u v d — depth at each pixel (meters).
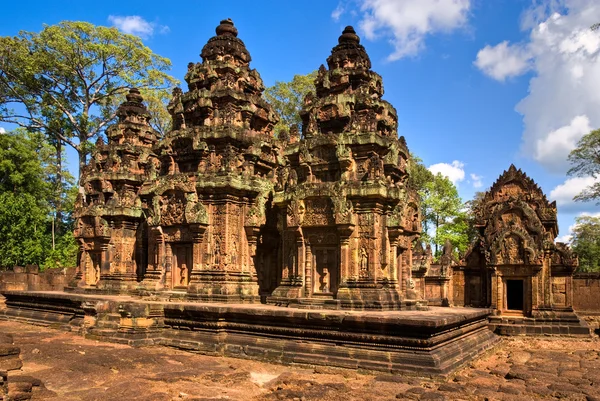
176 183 24.33
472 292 27.56
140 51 48.38
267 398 12.02
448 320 15.24
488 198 26.81
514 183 26.17
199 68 25.75
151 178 26.83
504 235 25.31
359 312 17.23
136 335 19.06
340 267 19.33
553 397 12.58
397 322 14.77
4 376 10.99
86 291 30.14
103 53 46.84
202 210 23.34
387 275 19.45
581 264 55.06
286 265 20.98
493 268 25.45
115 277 29.33
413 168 52.72
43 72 47.00
